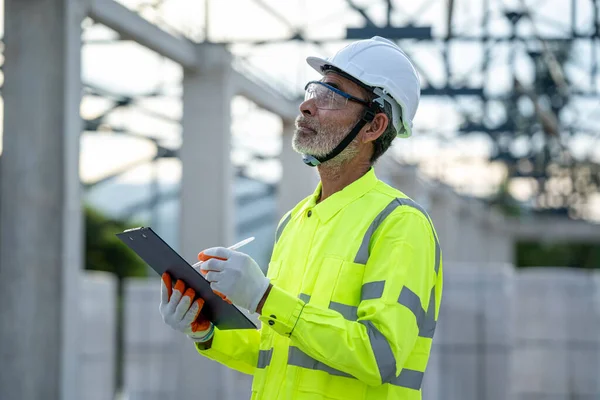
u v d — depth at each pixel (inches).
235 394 880.9
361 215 166.4
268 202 1569.9
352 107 171.9
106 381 789.9
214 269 154.2
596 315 799.7
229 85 673.0
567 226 1785.2
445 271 753.0
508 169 1488.7
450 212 1412.4
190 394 649.0
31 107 476.1
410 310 156.5
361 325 152.8
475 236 1662.2
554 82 1007.6
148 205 1455.5
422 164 1242.0
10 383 470.9
